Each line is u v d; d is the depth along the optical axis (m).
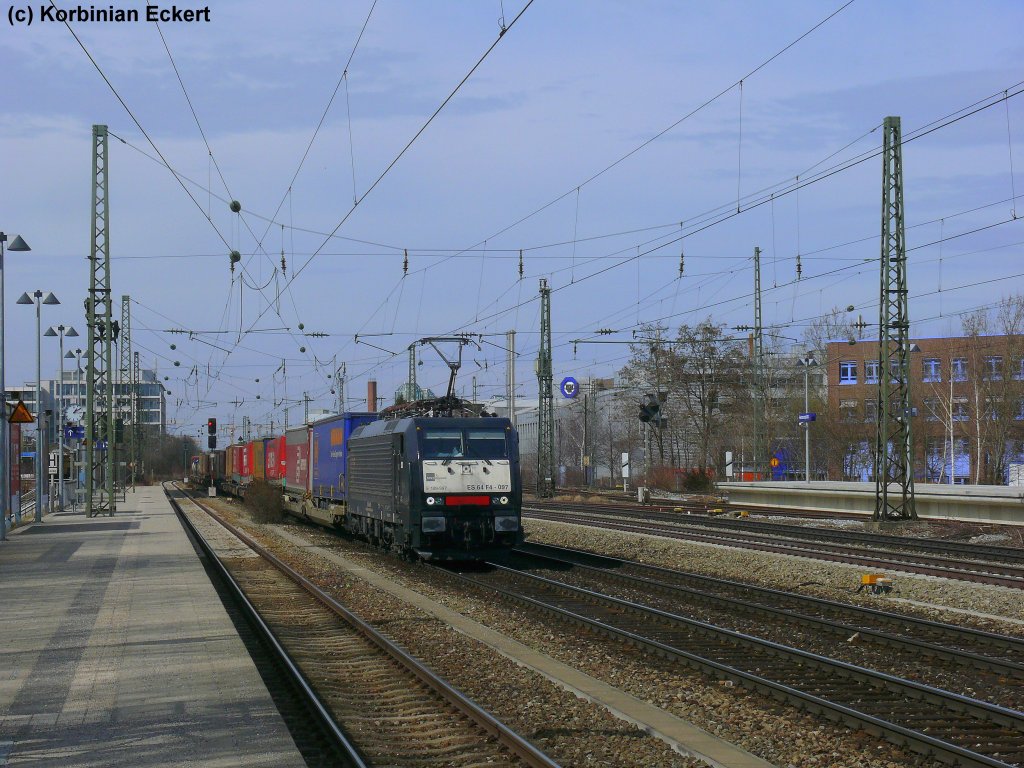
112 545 28.95
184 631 14.40
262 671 12.12
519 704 10.58
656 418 53.03
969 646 13.64
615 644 14.02
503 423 24.55
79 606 16.91
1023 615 16.08
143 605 17.02
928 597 18.28
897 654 13.05
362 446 29.25
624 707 10.33
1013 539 28.72
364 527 29.44
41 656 12.58
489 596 19.25
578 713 10.16
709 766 8.41
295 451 42.84
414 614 16.97
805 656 12.45
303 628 15.94
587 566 23.83
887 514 32.81
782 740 9.21
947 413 65.31
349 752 8.34
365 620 16.34
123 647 13.17
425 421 24.22
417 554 25.06
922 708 10.25
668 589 19.31
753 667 12.36
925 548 26.27
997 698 10.60
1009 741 9.09
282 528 40.53
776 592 18.20
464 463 23.94
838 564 22.08
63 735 8.96
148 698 10.34
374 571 23.66
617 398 76.25
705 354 69.88
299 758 8.23
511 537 24.20
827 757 8.70
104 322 42.44
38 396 40.25
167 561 24.39
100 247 41.03
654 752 8.84
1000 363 64.56
